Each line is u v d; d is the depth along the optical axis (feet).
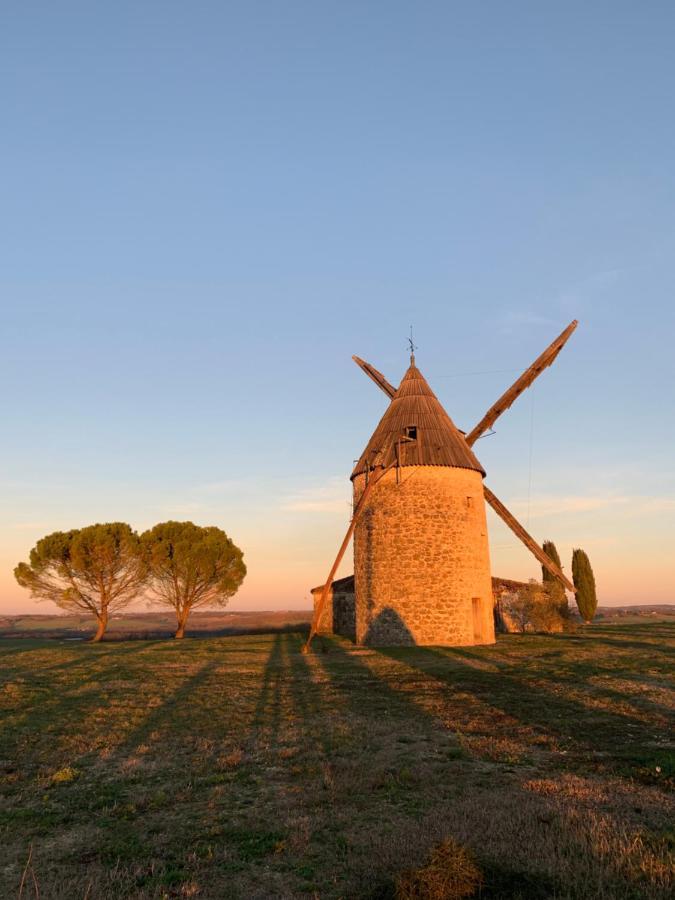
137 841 25.59
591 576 157.89
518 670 67.56
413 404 111.65
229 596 160.45
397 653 88.28
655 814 26.37
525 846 22.75
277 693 58.85
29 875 22.62
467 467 106.11
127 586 152.05
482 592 104.27
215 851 24.26
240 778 33.35
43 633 229.25
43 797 31.22
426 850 22.89
